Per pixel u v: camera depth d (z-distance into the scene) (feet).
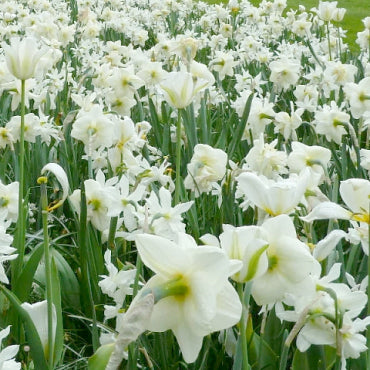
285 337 6.61
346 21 49.78
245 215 11.21
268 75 24.71
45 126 13.01
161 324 3.96
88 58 21.49
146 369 7.52
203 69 13.17
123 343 3.58
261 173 9.95
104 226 9.19
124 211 8.51
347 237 6.93
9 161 14.71
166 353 7.55
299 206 7.88
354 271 9.15
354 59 26.58
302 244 4.61
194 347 3.94
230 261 3.93
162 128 16.19
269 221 4.66
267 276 4.67
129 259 10.71
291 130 13.02
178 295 3.93
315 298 5.04
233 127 16.79
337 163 12.74
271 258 4.64
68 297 9.43
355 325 5.43
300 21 28.78
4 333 5.42
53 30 22.02
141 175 10.12
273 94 16.88
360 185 5.22
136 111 17.87
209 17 34.58
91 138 10.09
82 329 9.30
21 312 5.62
